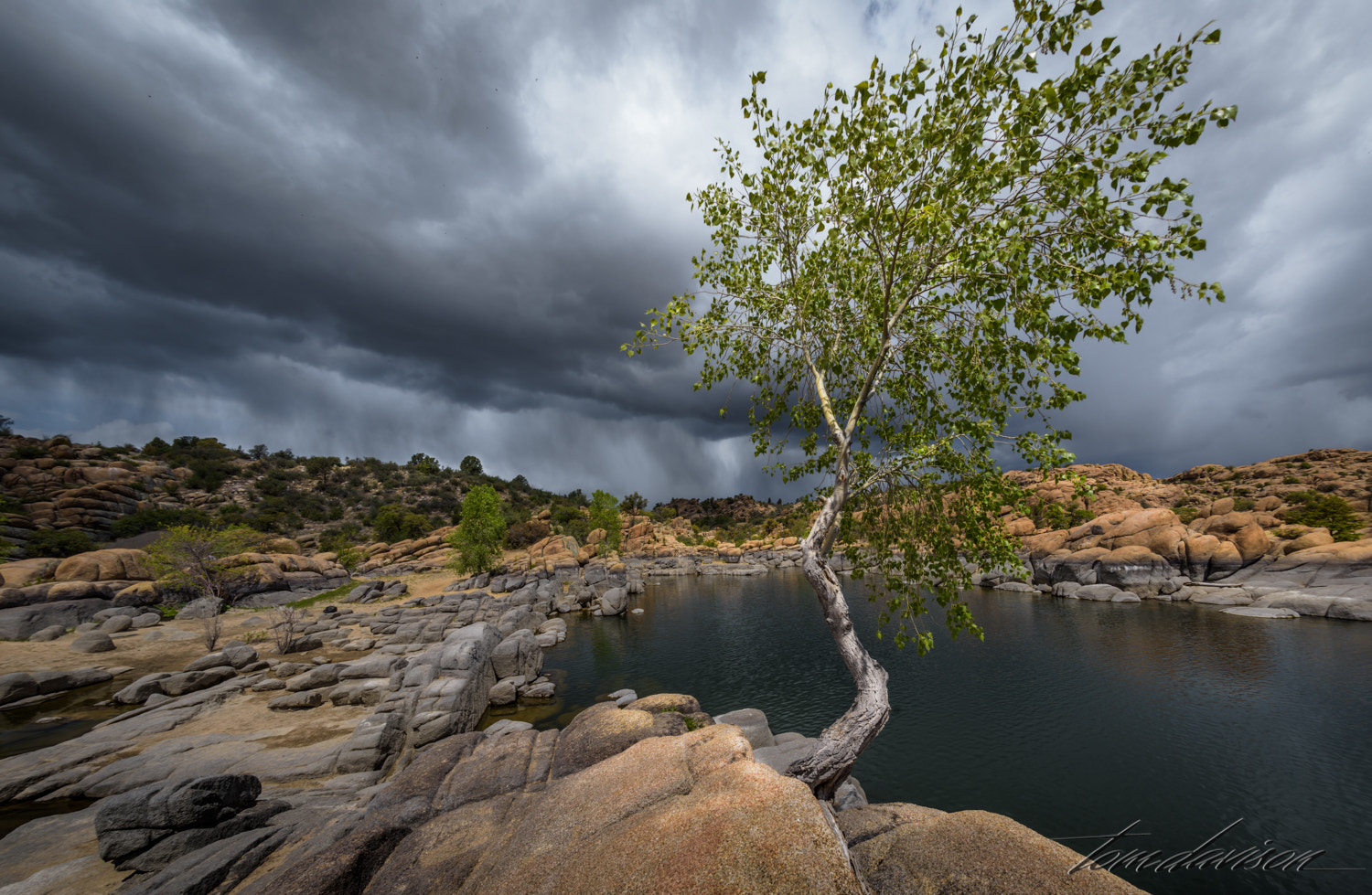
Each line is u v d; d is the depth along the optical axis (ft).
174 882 24.99
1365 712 73.00
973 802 54.60
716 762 19.36
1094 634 120.47
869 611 156.46
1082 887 14.64
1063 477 19.40
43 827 36.32
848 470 24.56
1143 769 60.39
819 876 13.62
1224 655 100.42
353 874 19.47
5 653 92.63
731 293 27.99
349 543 306.96
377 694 73.36
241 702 71.36
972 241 17.52
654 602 201.46
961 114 17.69
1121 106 15.26
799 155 21.95
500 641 99.86
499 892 15.99
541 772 25.91
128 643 103.96
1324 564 149.48
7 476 276.41
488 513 217.15
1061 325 17.51
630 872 14.57
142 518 272.10
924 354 24.49
